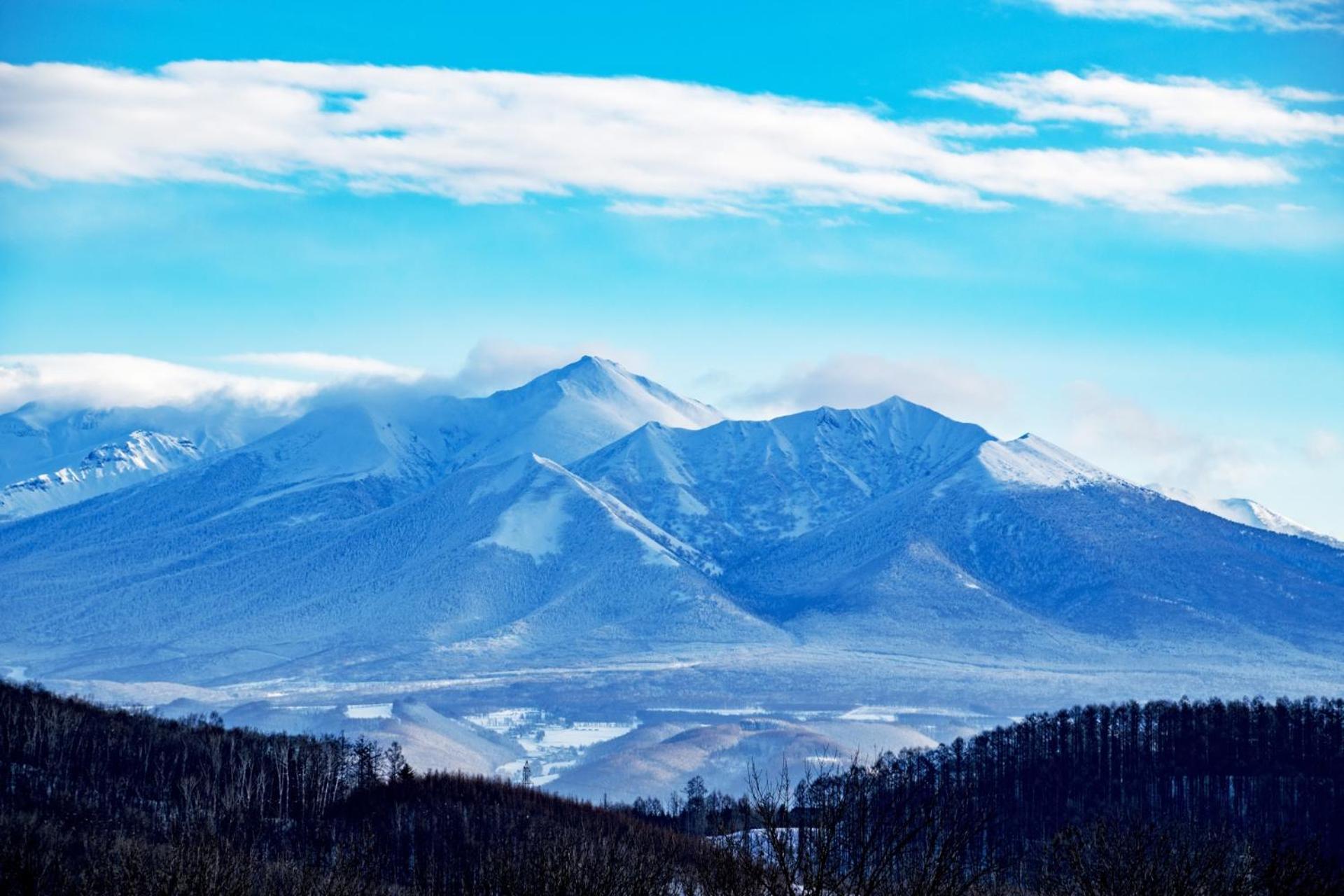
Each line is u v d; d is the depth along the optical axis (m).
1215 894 118.69
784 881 99.69
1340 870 134.88
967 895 103.31
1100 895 118.12
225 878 153.62
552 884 141.00
